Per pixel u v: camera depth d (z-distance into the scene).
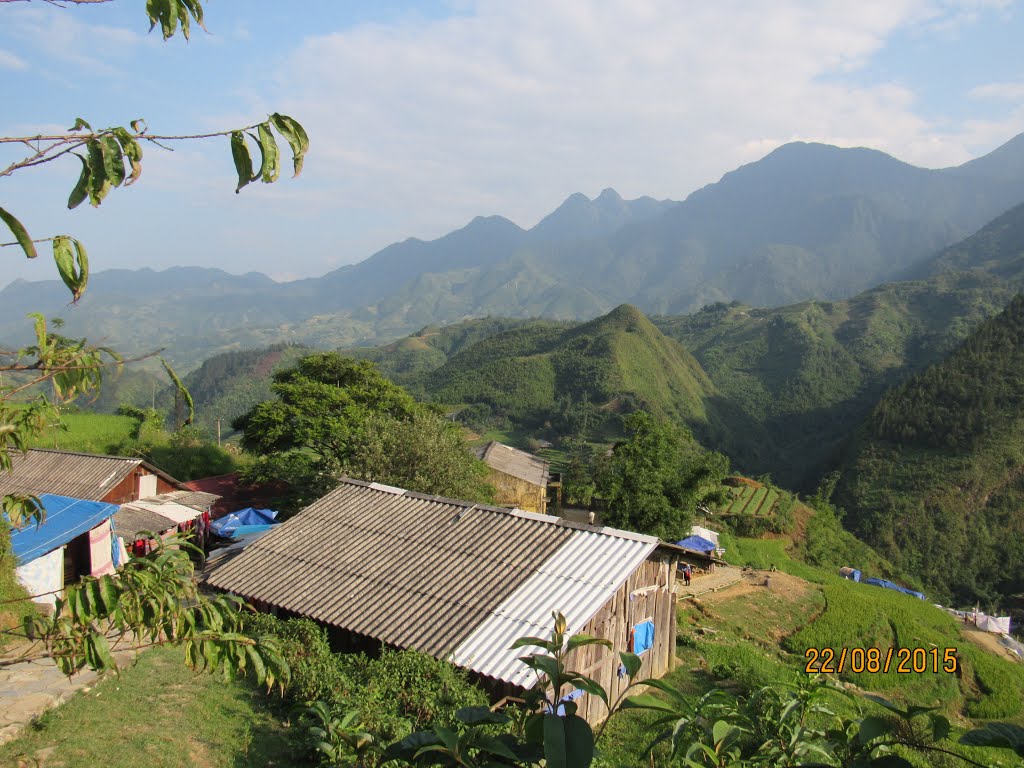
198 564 19.38
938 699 20.61
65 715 8.69
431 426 23.88
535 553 13.27
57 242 2.91
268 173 3.30
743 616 23.70
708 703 3.85
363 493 16.75
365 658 11.12
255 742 9.08
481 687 10.74
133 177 3.10
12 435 4.00
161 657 11.49
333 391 30.06
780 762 4.21
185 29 3.18
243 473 29.48
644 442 26.66
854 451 77.56
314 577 13.58
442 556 13.64
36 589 14.14
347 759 6.82
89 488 20.12
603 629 12.27
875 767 2.68
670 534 25.84
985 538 60.94
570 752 2.27
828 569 47.19
